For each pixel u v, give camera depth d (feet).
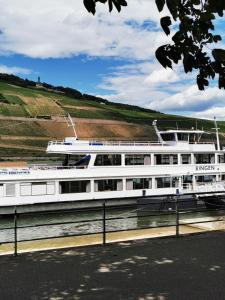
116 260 36.50
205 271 33.22
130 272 33.09
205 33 20.39
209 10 19.63
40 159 289.74
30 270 33.76
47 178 109.81
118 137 418.10
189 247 40.83
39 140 377.71
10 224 103.50
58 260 36.65
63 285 30.17
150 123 502.79
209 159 130.72
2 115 428.97
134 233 67.41
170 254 38.40
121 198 117.19
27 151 335.47
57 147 116.98
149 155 121.90
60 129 417.28
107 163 117.19
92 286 29.94
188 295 28.02
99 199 115.03
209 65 20.67
